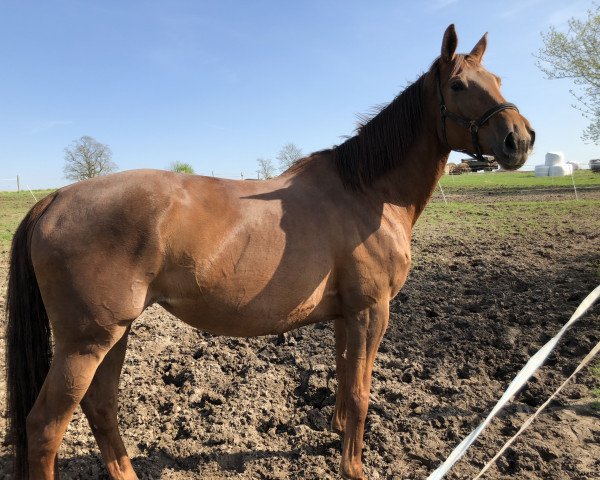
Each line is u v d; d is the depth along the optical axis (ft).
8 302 7.45
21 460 7.23
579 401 11.55
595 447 9.69
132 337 16.70
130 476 8.34
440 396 12.25
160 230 6.95
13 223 45.21
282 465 9.57
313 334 16.53
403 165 9.14
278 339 16.40
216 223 7.34
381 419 11.09
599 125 65.31
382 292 8.54
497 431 10.51
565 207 46.47
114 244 6.85
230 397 12.16
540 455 9.56
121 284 6.86
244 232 7.48
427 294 19.94
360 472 8.66
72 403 6.87
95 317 6.80
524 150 8.12
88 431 10.80
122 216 6.89
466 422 10.93
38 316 7.43
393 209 8.97
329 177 8.74
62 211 7.04
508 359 14.06
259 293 7.61
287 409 11.91
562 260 24.68
